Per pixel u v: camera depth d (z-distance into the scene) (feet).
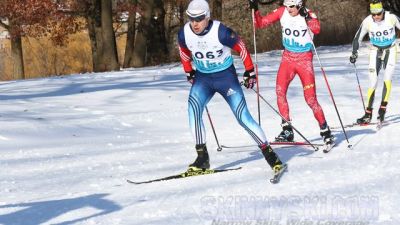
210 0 108.06
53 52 137.69
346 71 57.62
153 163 26.96
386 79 35.01
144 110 41.09
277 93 29.76
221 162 26.16
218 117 38.96
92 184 23.15
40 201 20.65
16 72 111.55
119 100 44.57
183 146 31.01
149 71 73.15
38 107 41.68
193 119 23.67
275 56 97.71
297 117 37.88
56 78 70.28
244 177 22.62
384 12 35.55
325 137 27.55
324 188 20.38
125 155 28.91
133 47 109.50
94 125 36.40
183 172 24.72
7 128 34.06
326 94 45.32
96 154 29.27
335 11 136.98
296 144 28.58
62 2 101.55
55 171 25.89
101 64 98.99
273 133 33.68
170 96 45.44
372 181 21.06
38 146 31.09
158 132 35.29
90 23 108.68
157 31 111.04
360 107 40.98
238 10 133.59
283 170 22.91
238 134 33.91
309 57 29.01
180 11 128.16
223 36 22.48
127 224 17.39
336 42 123.95
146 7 104.37
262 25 28.86
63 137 33.30
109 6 97.25
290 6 28.53
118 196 20.79
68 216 18.57
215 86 23.57
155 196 20.47
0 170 26.25
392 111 39.70
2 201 21.02
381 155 25.68
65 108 41.50
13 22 101.50
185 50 23.57
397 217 17.03
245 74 23.25
